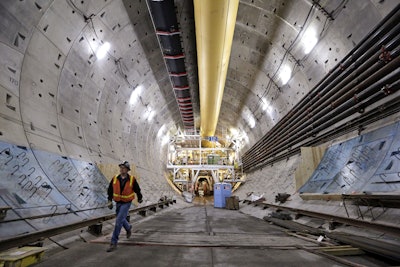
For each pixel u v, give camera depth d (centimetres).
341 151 720
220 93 1481
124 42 1021
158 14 941
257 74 1334
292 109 1124
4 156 473
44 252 353
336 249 383
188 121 2364
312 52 876
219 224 768
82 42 803
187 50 1273
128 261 335
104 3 806
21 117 583
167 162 2438
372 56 602
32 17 603
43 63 674
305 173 834
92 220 516
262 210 1092
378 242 380
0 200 395
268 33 1027
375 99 602
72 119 830
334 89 768
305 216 722
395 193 414
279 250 404
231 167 2375
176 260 343
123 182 438
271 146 1509
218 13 764
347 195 494
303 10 814
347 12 673
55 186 568
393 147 518
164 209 1337
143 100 1506
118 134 1258
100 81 989
